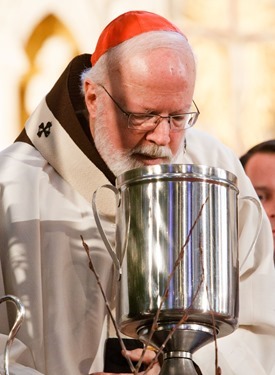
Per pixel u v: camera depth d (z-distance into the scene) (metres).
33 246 9.59
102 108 9.50
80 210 9.88
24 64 23.78
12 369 8.52
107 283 9.71
